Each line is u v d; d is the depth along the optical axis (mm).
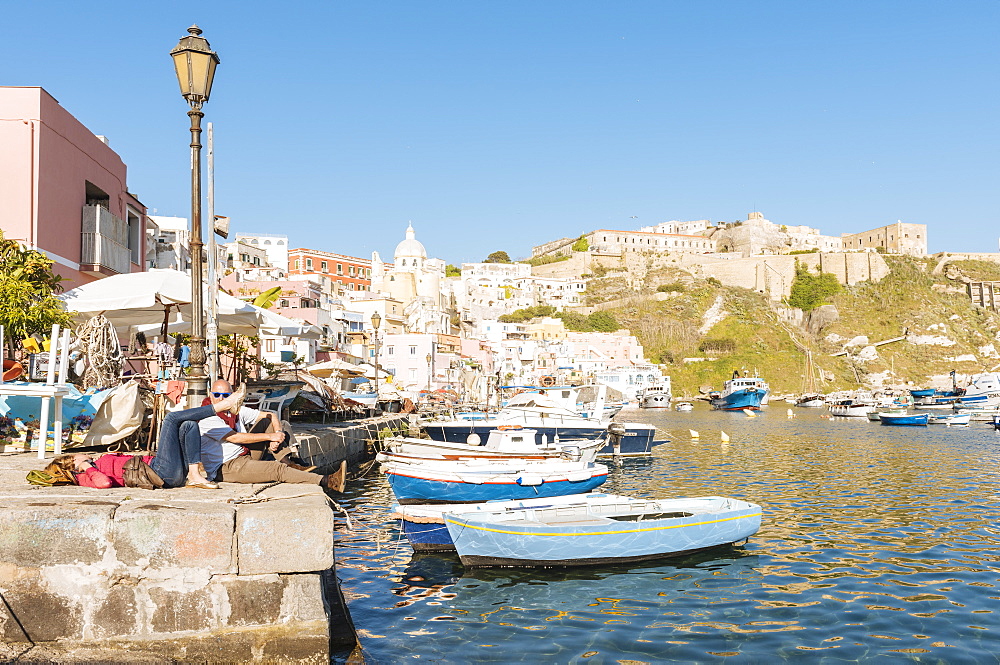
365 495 24891
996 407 100875
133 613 7113
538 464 21125
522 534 14852
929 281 191500
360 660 8984
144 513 7164
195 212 10578
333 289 107250
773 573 15102
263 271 88062
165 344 16984
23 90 21625
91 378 13461
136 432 12516
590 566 15188
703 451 47125
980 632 11594
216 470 8984
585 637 11266
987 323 177125
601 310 179625
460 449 23328
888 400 120312
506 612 12422
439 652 10516
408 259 153375
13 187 21328
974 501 25391
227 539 7266
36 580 7012
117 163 27984
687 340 168125
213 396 9805
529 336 151625
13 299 14484
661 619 12172
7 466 9844
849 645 11023
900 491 28109
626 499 17531
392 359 80500
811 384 152375
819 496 26797
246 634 7258
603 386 44625
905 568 15547
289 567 7352
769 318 176750
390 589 13688
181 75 10648
